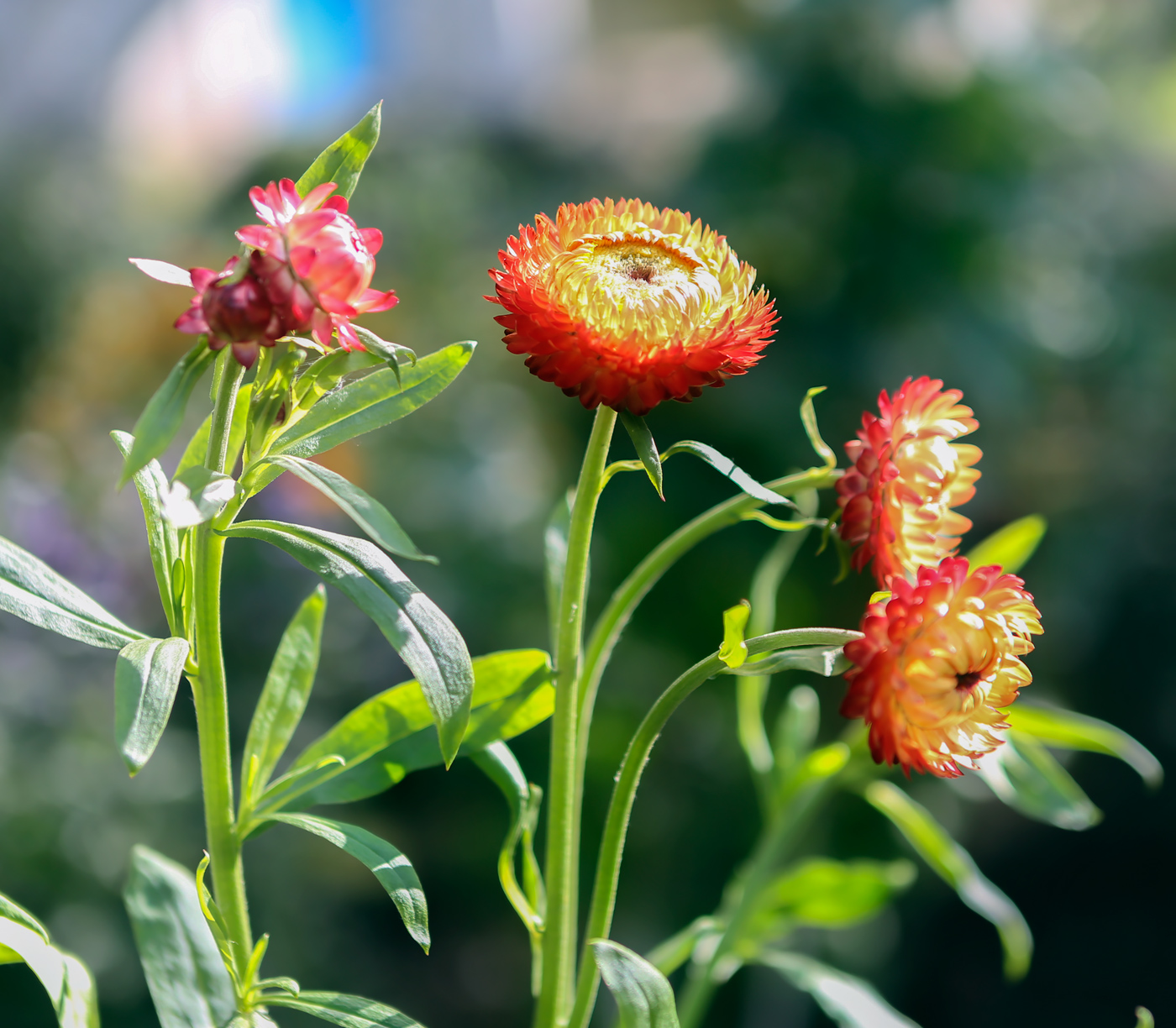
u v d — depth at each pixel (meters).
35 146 2.24
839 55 1.47
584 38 2.71
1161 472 1.58
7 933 0.43
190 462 0.44
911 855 1.38
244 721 1.25
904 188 1.43
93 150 2.33
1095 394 1.62
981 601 0.41
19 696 1.12
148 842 1.07
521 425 1.58
